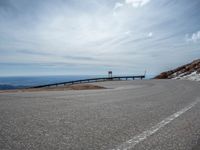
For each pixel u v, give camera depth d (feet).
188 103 22.36
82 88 70.49
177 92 38.06
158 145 8.41
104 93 37.47
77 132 10.18
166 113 16.10
